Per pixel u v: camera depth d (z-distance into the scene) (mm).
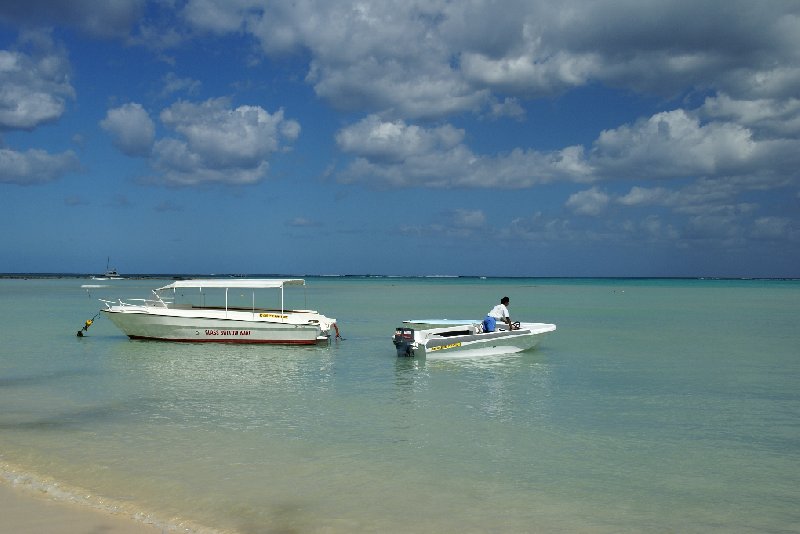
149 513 8438
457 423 13102
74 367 20109
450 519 8375
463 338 21844
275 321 25188
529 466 10430
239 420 13234
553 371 19625
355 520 8312
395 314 45750
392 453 11031
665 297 78125
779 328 34094
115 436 11969
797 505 8945
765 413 14133
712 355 23219
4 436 11914
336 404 14805
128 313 25719
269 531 7988
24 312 44875
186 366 20438
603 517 8484
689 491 9422
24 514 8305
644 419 13539
